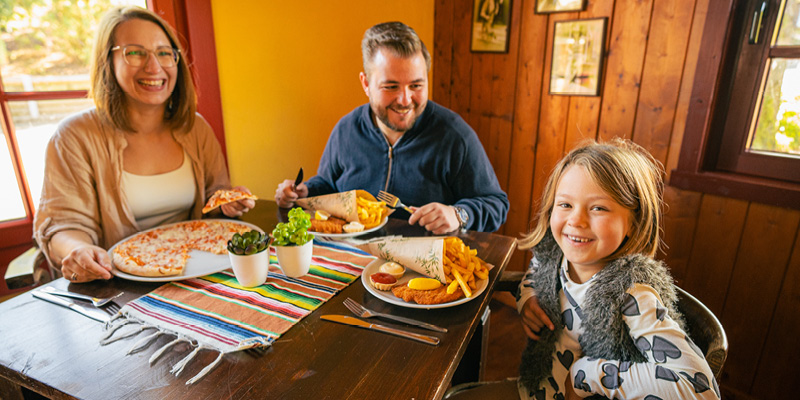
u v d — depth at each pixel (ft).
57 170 4.13
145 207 4.74
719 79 5.66
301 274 3.40
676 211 6.29
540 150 7.61
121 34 4.14
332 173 6.10
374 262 3.57
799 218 5.20
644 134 6.44
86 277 3.25
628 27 6.31
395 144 5.46
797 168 5.33
